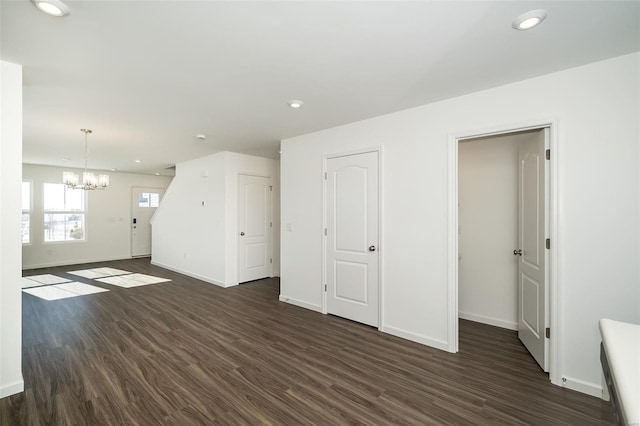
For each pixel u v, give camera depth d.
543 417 1.93
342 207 3.73
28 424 1.85
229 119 3.49
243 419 1.91
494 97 2.60
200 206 5.93
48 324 3.53
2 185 2.15
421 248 3.03
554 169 2.31
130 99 2.88
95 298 4.60
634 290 2.07
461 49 2.01
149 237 8.70
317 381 2.35
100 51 2.04
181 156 5.79
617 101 2.11
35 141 4.54
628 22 1.70
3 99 2.15
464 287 3.80
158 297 4.67
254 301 4.48
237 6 1.58
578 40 1.89
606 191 2.14
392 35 1.85
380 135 3.36
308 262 4.14
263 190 5.96
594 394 2.15
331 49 2.02
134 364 2.59
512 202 3.44
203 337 3.17
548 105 2.35
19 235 2.21
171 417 1.92
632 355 0.91
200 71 2.33
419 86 2.60
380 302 3.34
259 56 2.11
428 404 2.07
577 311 2.23
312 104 3.02
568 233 2.26
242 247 5.60
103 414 1.94
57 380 2.33
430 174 2.98
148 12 1.63
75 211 7.46
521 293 3.06
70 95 2.77
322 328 3.43
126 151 5.31
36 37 1.86
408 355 2.78
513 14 1.64
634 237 2.06
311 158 4.08
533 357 2.71
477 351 2.87
